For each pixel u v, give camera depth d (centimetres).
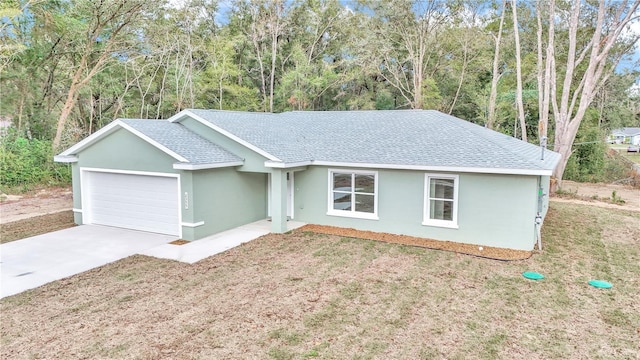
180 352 598
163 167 1263
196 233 1232
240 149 1384
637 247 1173
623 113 4109
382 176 1302
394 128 1531
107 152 1378
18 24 2472
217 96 3694
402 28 3575
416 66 3650
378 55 3619
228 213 1365
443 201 1229
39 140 2675
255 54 4031
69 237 1273
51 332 662
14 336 650
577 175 2997
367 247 1157
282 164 1266
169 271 955
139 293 823
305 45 4131
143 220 1351
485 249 1130
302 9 4078
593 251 1129
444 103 3841
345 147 1435
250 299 791
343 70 3953
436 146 1304
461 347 613
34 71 2634
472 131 1396
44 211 1723
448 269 970
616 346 616
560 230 1382
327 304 768
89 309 748
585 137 2992
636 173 2884
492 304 770
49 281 894
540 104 2612
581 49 3009
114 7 2611
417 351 601
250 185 1467
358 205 1370
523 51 3344
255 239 1244
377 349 607
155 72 3347
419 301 782
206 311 737
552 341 631
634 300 790
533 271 956
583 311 740
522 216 1107
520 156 1145
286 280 895
